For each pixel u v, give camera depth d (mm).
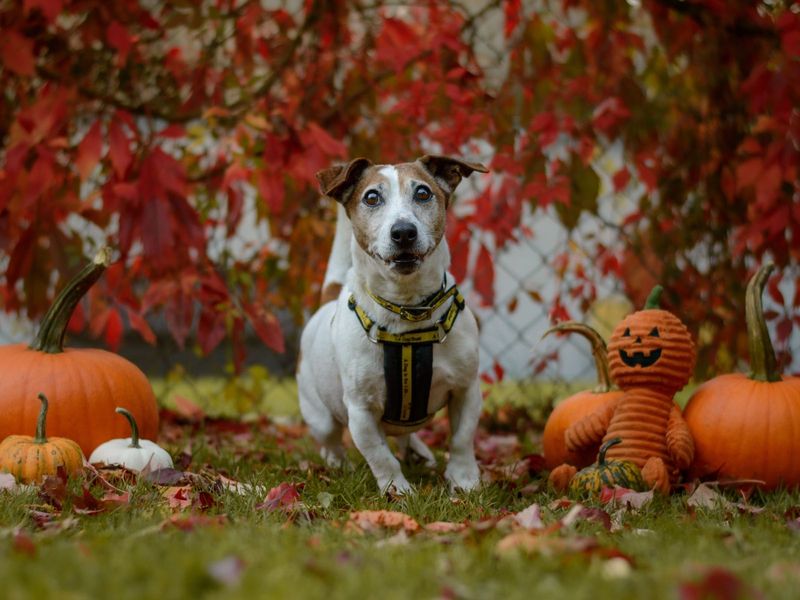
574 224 4461
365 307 3193
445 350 3195
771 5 4359
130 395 3578
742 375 3465
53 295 4613
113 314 4180
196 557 1924
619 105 4344
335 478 3396
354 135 4887
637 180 4777
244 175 4102
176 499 2848
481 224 4188
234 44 4648
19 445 3098
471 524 2473
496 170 4211
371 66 4840
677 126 4754
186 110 4605
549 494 3182
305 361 3844
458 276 4195
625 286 4781
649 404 3236
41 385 3422
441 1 4629
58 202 4055
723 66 4602
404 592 1761
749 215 4453
